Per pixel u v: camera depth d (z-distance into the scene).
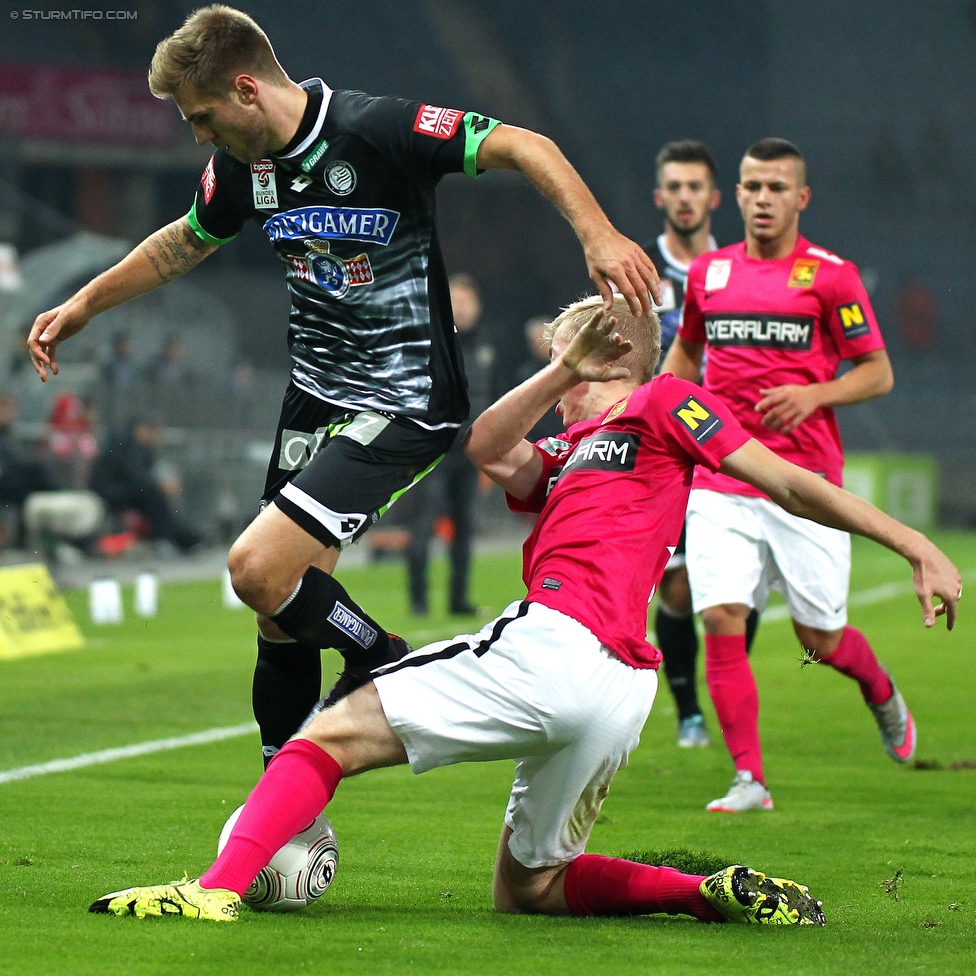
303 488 12.71
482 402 41.16
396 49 107.62
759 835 16.78
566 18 113.00
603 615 11.80
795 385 19.20
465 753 11.77
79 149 88.25
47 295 63.56
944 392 102.31
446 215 97.44
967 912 12.98
